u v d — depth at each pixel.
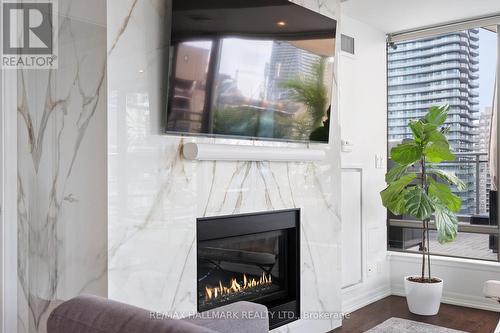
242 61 2.68
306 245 3.33
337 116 3.61
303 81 3.11
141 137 2.31
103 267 2.16
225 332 1.55
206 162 2.65
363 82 4.28
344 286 3.98
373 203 4.37
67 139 2.27
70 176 2.27
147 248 2.33
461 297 4.10
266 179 3.04
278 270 3.25
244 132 2.75
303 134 3.18
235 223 2.83
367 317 3.81
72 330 1.19
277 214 3.12
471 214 4.19
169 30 2.43
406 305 4.15
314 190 3.41
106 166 2.15
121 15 2.22
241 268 2.99
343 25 4.05
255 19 2.72
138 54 2.29
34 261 2.34
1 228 2.29
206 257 2.74
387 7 3.87
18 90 2.33
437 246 4.39
